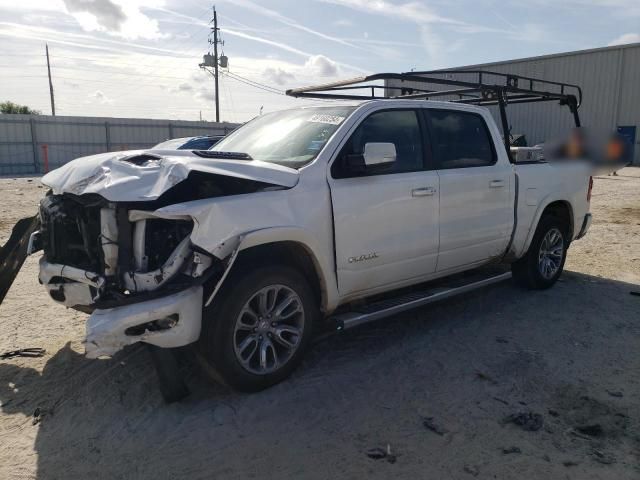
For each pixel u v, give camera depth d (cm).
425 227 473
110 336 329
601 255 816
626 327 518
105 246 354
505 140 575
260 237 361
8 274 477
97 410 365
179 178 339
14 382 404
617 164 668
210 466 308
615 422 352
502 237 553
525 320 534
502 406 371
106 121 3488
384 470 304
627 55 3006
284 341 394
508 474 300
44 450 323
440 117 510
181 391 368
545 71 3306
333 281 413
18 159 3275
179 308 339
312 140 440
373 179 437
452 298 601
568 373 421
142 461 312
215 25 4731
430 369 426
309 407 369
